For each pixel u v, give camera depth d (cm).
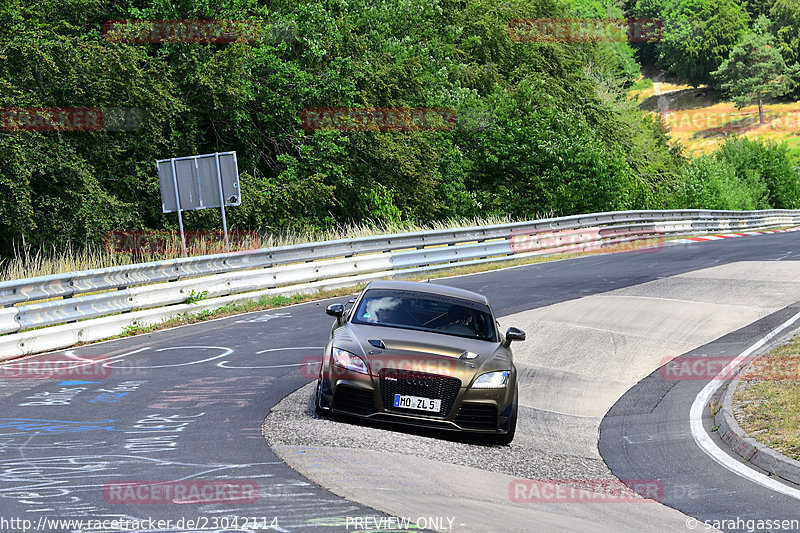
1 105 5188
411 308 2277
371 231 6406
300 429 1948
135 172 6325
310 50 7525
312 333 3416
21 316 2919
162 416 2036
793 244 7600
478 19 12012
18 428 1877
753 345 3375
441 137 9219
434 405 1994
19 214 5078
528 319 3862
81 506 1330
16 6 5688
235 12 7069
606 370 3073
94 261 4303
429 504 1445
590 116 13362
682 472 1866
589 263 6372
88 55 5803
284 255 4659
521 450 2038
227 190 4516
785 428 2072
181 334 3381
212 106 6788
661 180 15275
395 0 10031
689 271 5622
